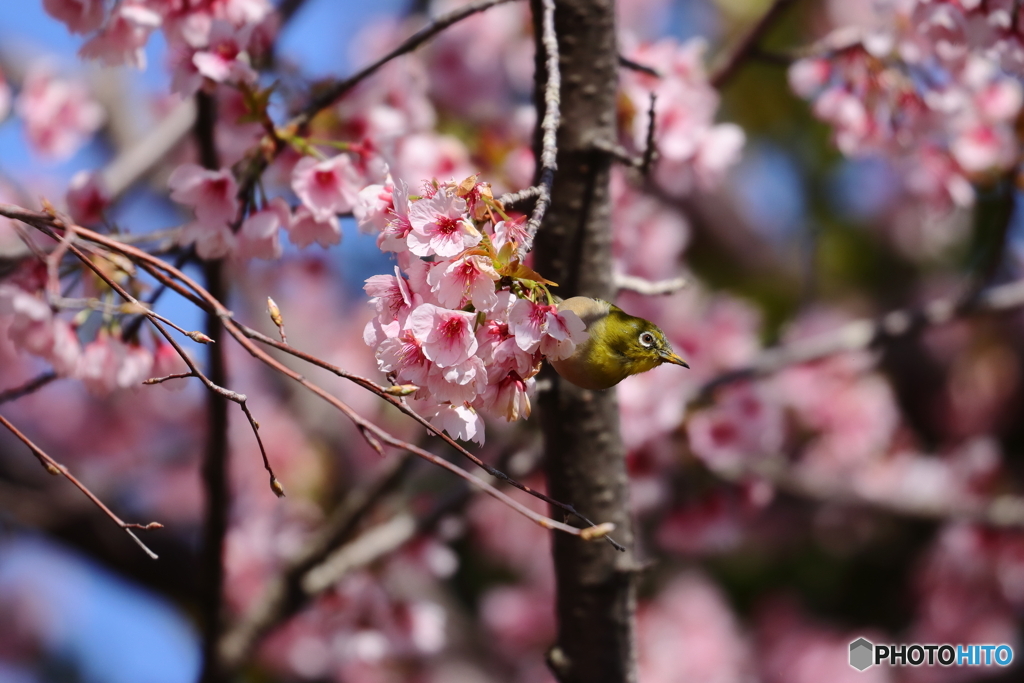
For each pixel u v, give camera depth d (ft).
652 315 25.35
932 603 32.12
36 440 31.30
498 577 32.89
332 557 21.81
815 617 34.04
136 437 31.53
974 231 32.37
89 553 28.04
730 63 21.16
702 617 31.09
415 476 25.52
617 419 15.10
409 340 9.70
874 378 31.12
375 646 21.74
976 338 35.17
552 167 10.20
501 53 27.27
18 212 10.62
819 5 31.37
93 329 15.03
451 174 19.85
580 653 15.39
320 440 30.01
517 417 9.86
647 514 23.72
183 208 30.73
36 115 21.40
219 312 9.93
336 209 13.87
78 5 14.57
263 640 21.17
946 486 29.91
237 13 14.62
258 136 14.55
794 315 32.68
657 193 32.91
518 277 9.81
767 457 24.26
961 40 16.24
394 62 18.12
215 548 19.61
